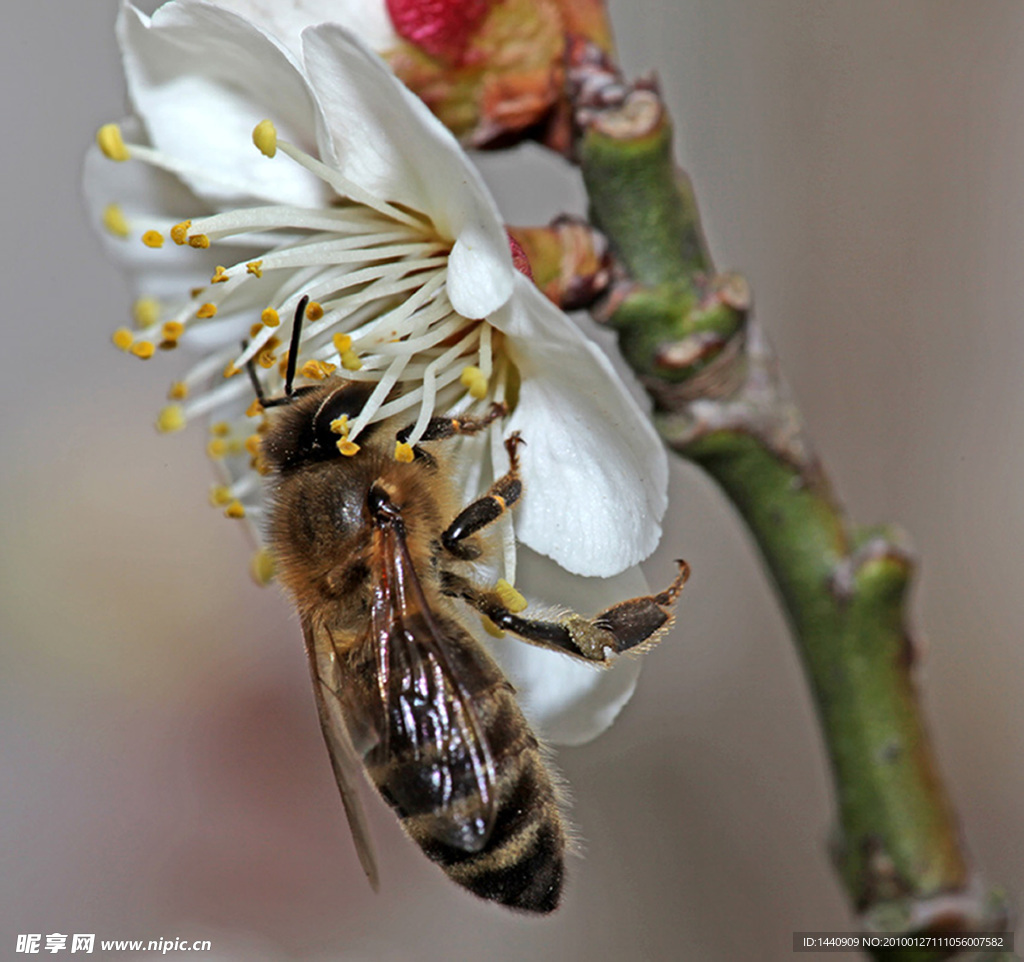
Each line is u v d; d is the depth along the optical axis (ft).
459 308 0.36
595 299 0.37
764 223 0.51
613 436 0.36
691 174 0.51
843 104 0.50
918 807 0.37
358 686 0.37
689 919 0.52
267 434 0.37
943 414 0.52
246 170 0.38
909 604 0.37
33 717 0.51
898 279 0.51
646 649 0.37
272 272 0.38
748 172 0.51
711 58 0.50
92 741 0.51
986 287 0.51
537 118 0.37
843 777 0.38
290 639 0.51
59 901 0.48
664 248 0.37
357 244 0.37
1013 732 0.52
